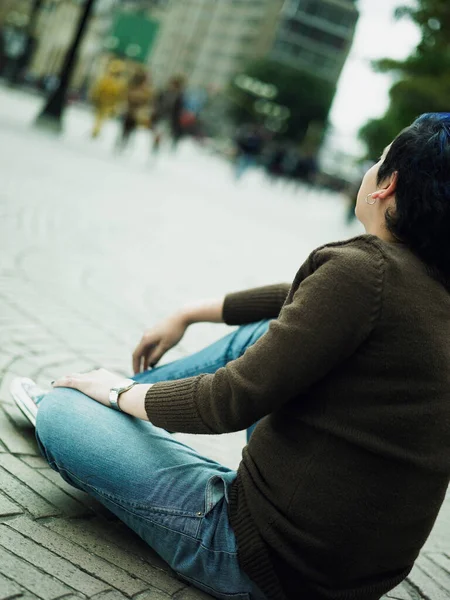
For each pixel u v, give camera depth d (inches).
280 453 64.9
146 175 576.1
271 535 64.5
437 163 60.6
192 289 227.1
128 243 267.4
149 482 71.3
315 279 60.7
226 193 716.0
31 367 122.5
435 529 110.3
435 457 61.5
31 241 217.6
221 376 64.2
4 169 337.4
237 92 3452.3
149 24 1071.0
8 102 881.5
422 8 288.2
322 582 64.9
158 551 73.9
